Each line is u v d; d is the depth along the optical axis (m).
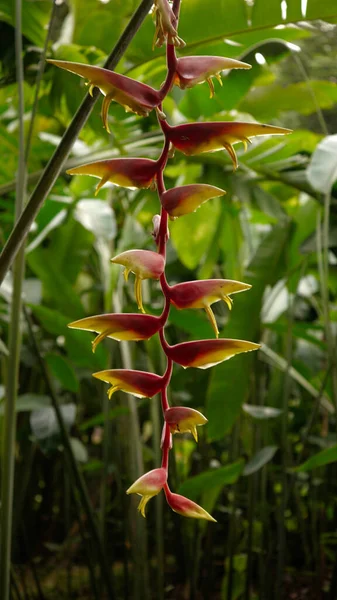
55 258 4.30
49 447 3.55
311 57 4.20
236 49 3.23
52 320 3.59
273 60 3.31
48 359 3.69
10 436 2.47
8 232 4.36
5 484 2.45
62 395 5.40
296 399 6.10
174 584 5.19
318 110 3.36
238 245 4.56
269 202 3.94
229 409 3.64
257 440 4.52
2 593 2.38
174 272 5.35
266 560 4.37
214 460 6.00
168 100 3.73
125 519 4.61
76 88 3.24
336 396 3.56
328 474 4.92
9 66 3.22
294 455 5.59
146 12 1.48
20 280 2.53
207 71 1.10
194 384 4.86
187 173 4.20
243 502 5.33
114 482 5.95
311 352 5.30
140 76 3.39
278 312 4.94
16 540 5.29
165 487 1.07
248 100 3.92
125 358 3.88
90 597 4.94
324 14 2.71
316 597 4.45
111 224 3.43
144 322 1.07
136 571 4.12
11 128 4.49
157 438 4.21
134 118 3.73
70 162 3.37
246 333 3.69
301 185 3.73
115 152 3.81
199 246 4.59
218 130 1.07
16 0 2.46
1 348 2.58
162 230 1.07
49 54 3.22
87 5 3.15
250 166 3.73
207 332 3.99
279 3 2.69
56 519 5.96
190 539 5.07
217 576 5.32
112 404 4.83
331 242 3.87
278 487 5.48
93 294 5.52
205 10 2.77
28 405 3.57
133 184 1.10
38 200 1.62
